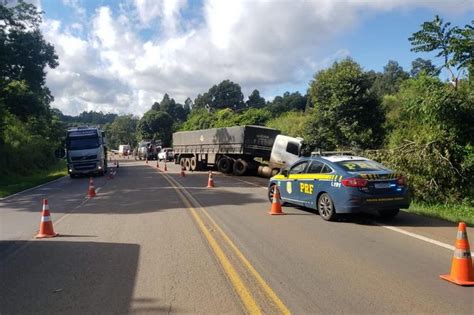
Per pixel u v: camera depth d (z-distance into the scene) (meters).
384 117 30.17
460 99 15.53
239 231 9.82
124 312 5.19
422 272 6.58
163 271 6.81
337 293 5.71
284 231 9.77
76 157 31.02
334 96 30.09
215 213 12.49
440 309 5.15
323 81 31.05
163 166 45.25
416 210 12.77
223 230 9.96
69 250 8.38
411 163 15.59
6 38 34.38
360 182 10.40
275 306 5.29
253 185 21.70
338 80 29.98
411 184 15.36
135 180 26.06
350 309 5.17
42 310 5.31
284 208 13.28
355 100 29.56
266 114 59.81
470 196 15.48
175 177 27.95
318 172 11.67
